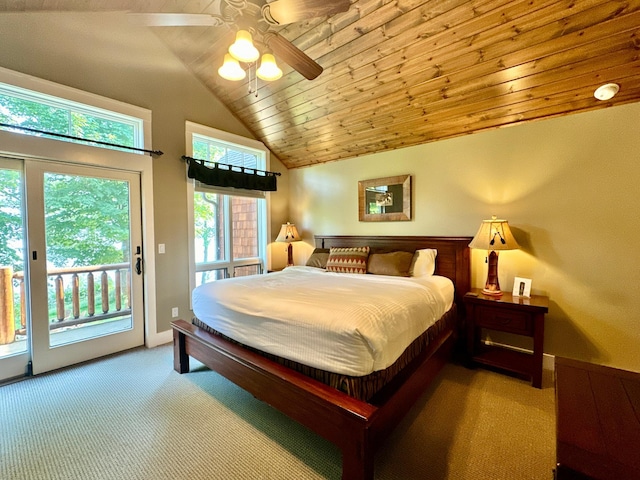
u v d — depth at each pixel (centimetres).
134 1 252
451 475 146
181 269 341
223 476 148
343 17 232
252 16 164
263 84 324
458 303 300
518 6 191
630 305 230
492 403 208
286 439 174
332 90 303
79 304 277
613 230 234
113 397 218
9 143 231
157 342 322
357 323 151
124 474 148
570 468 86
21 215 247
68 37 261
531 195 269
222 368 211
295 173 464
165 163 326
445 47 230
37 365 252
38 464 154
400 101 292
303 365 168
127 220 304
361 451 130
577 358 250
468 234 306
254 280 268
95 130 284
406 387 171
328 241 415
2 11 229
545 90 238
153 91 315
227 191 388
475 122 289
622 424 103
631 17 179
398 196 352
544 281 264
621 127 229
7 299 242
